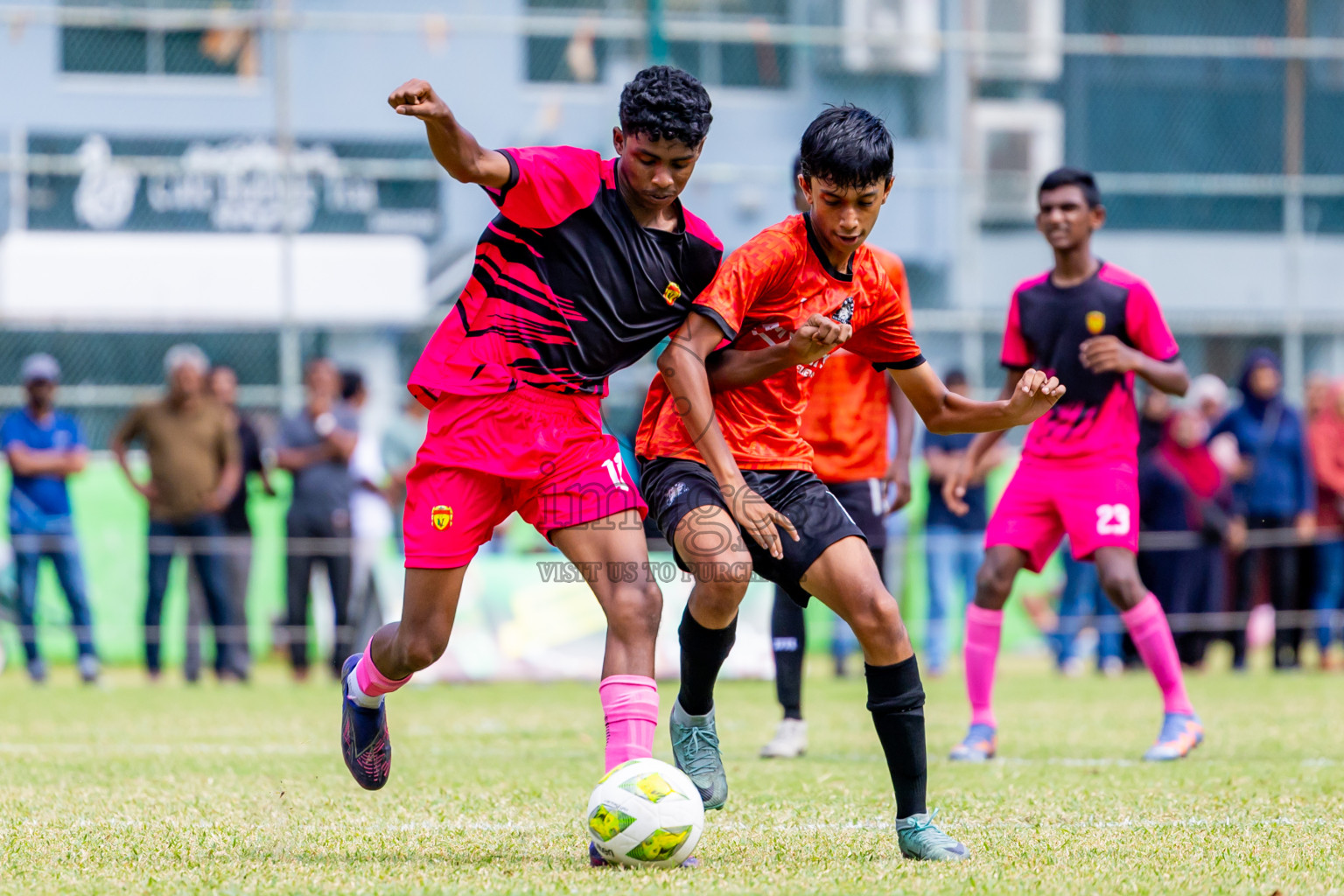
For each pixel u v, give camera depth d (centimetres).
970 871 1122
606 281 1206
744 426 1280
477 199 4438
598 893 1018
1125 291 2003
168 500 3556
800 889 1041
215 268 4250
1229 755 1992
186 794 1598
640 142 1156
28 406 3600
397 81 4559
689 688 1400
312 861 1177
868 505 2003
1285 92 5075
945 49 4569
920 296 4491
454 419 1200
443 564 1207
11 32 4331
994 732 2019
